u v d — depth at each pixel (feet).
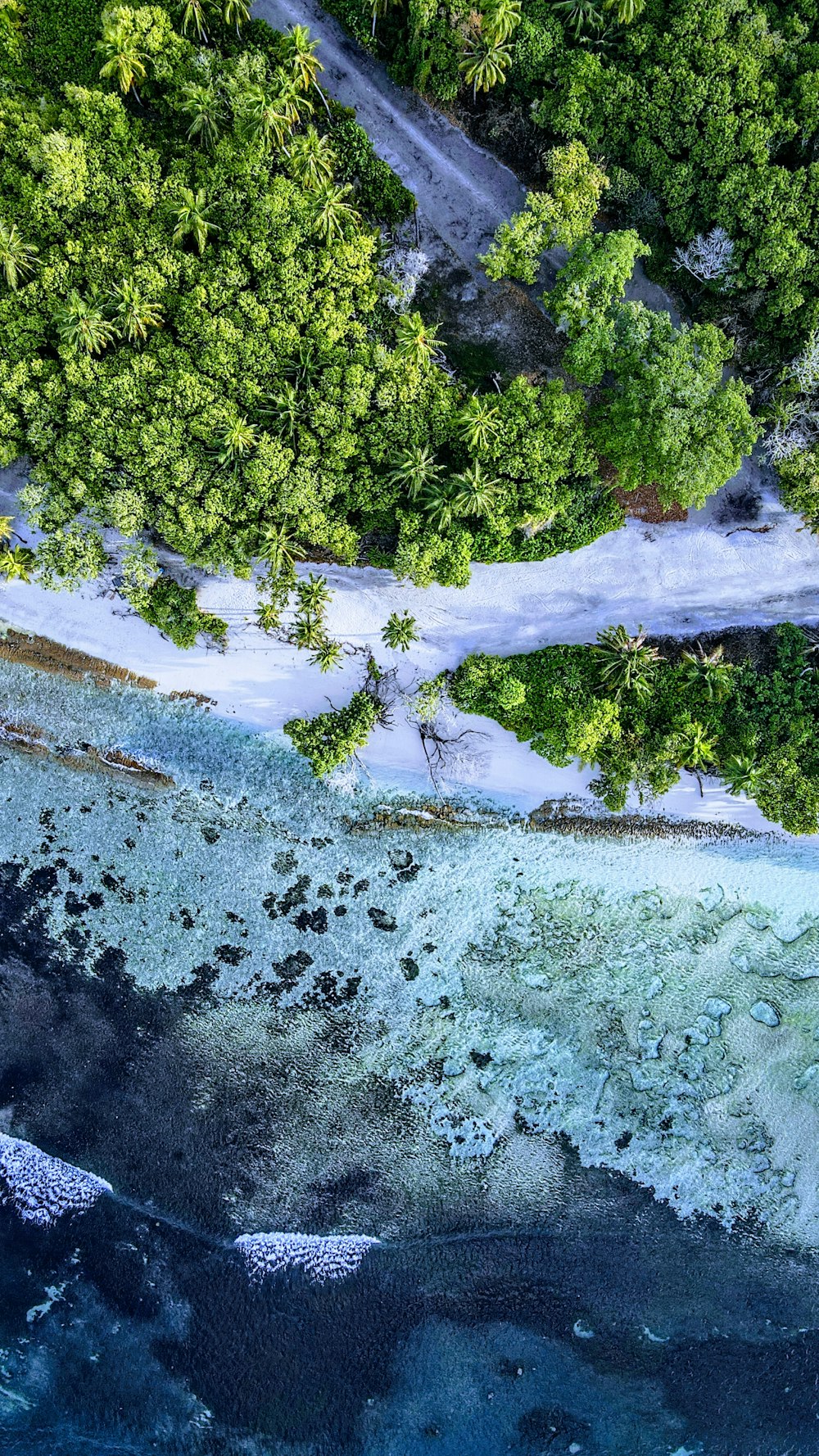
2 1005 138.00
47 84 125.90
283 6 129.70
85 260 118.11
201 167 119.96
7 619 137.49
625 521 135.03
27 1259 137.59
